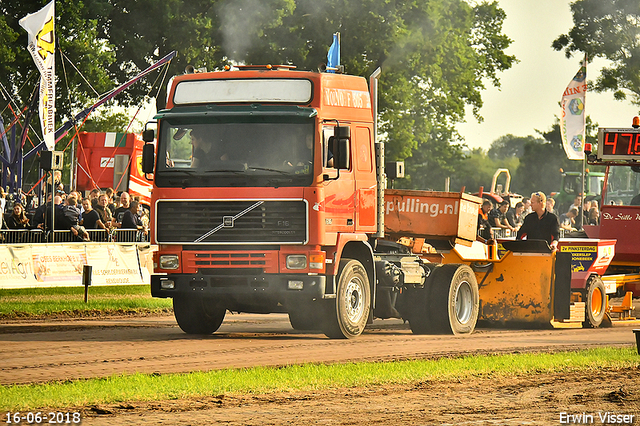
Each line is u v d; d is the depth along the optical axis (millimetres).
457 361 25500
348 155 32125
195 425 17312
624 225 44219
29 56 103875
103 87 107812
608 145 43938
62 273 49125
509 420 18188
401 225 37031
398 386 21750
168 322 38781
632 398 20625
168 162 31594
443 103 129500
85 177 86250
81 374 23562
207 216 31203
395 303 35000
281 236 30812
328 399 20094
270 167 30797
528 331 36562
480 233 51219
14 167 85438
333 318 31906
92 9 101000
